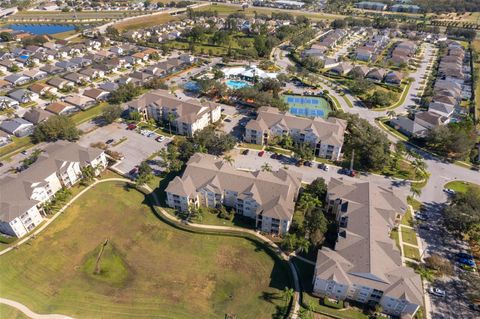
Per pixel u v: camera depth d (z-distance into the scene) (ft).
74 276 320.29
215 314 287.07
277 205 347.77
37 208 376.27
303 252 339.57
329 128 494.59
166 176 448.65
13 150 505.66
